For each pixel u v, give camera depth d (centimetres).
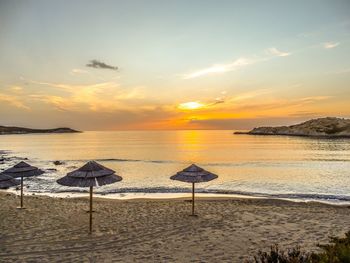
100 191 2403
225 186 2739
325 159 5788
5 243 995
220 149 8894
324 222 1259
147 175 3559
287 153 7294
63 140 17225
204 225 1212
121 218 1320
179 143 12838
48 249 941
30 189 2541
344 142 12506
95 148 9700
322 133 19450
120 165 4794
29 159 5862
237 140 15300
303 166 4622
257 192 2400
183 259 842
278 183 2941
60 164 4862
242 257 846
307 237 1044
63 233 1099
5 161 5428
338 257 510
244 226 1195
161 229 1155
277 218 1327
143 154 7188
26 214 1392
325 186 2759
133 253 902
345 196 2220
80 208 1536
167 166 4644
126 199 1988
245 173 3766
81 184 1006
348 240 732
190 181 1318
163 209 1510
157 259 848
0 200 1811
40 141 16012
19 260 855
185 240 1023
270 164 4919
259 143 12244
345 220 1295
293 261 524
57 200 1830
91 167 1069
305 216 1367
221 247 944
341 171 3966
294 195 2255
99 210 1484
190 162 5269
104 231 1126
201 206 1593
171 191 2389
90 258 865
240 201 1817
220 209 1512
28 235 1077
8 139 19338
